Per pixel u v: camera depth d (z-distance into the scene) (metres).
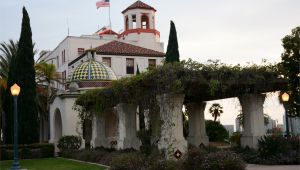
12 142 31.73
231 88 19.44
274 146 18.02
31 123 30.84
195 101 24.23
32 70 31.42
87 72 35.31
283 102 20.17
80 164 22.45
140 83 18.34
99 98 24.31
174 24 31.58
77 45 54.12
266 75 18.56
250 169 15.77
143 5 57.19
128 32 56.62
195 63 16.98
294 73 27.17
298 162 17.41
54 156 30.88
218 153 14.20
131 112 23.09
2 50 43.19
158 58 52.09
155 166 14.96
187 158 14.70
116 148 25.95
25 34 31.34
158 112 19.03
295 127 31.80
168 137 17.55
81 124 32.12
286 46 27.52
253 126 19.78
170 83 16.62
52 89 46.66
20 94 30.75
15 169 18.30
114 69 49.56
